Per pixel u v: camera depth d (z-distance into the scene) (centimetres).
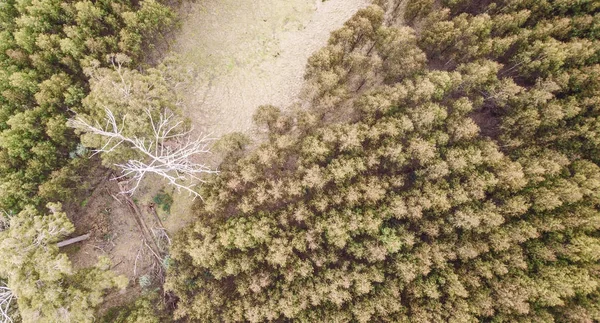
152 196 4112
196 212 3831
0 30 3841
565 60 3656
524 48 3756
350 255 3688
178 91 4159
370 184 3572
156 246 4034
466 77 3650
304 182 3609
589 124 3528
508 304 3225
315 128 3922
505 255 3412
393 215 3650
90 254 3978
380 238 3494
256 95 4316
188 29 4347
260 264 3675
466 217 3406
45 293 2931
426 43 3916
